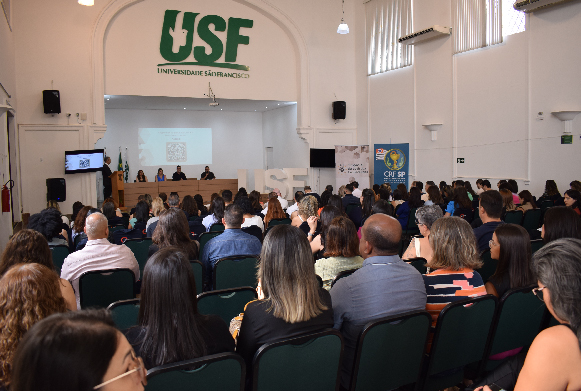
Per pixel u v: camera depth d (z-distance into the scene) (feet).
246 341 5.82
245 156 53.88
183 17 37.99
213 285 10.82
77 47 34.42
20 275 4.82
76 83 34.50
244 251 11.85
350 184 28.73
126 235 16.07
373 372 6.57
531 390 3.74
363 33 43.29
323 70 43.42
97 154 35.17
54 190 32.53
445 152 35.78
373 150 43.16
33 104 33.40
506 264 7.91
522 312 7.72
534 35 28.60
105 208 18.38
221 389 5.18
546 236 9.01
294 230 5.98
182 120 50.62
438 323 6.90
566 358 3.65
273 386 5.66
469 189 26.43
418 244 11.16
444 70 35.40
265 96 41.91
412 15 38.04
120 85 36.40
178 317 5.00
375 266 6.87
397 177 40.01
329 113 43.93
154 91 37.55
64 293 6.91
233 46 40.04
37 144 33.68
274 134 51.26
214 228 17.15
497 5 30.86
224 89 40.14
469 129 33.60
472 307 7.13
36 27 33.30
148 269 5.08
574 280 3.73
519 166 30.07
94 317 2.70
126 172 48.19
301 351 5.70
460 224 7.58
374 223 7.10
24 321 4.59
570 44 26.66
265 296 6.07
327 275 8.93
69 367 2.36
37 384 2.35
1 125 24.86
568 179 27.14
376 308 6.64
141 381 2.86
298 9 41.93
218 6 39.17
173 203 19.19
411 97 38.75
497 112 31.37
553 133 27.86
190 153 51.13
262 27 41.32
